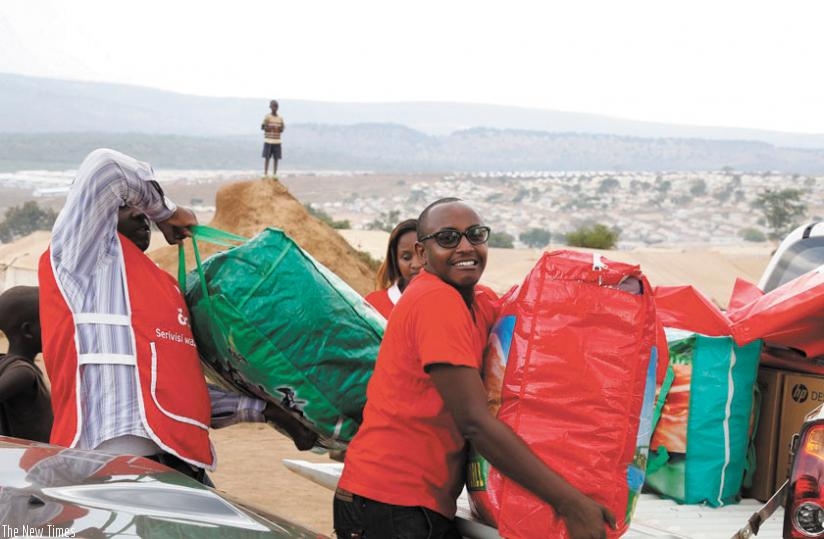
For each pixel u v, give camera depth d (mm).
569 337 3047
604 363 3037
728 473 4332
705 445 4281
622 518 3084
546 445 3010
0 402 4590
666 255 86000
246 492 8336
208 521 2598
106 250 3834
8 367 4574
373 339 3924
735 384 4312
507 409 3092
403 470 3211
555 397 3033
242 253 3869
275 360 3836
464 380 3035
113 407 3627
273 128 23203
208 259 3953
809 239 6457
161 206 4008
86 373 3656
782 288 4457
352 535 3311
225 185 21109
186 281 4129
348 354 3867
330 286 3916
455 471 3291
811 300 4168
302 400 3881
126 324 3729
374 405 3289
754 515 3156
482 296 3451
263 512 2984
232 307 3816
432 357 3051
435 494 3242
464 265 3227
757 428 4547
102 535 2311
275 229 3902
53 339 3715
